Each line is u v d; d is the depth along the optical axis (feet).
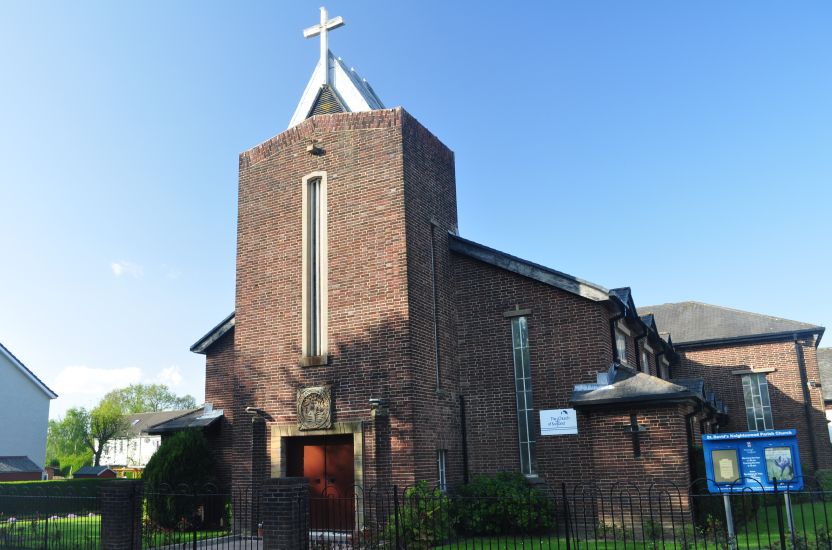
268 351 55.26
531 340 55.42
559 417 52.80
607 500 48.44
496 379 56.08
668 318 100.73
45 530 49.65
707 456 37.47
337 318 52.85
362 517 47.50
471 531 49.01
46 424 123.13
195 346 68.69
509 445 54.44
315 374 52.65
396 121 53.78
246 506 51.96
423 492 45.75
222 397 66.69
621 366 55.31
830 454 83.92
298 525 37.91
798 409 86.22
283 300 55.52
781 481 35.32
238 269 58.70
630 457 48.34
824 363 139.03
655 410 48.26
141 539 44.80
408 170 53.83
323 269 54.49
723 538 42.75
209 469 60.18
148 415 302.86
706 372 91.86
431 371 52.42
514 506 48.06
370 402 49.29
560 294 55.11
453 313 58.03
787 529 47.75
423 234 54.90
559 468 51.96
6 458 115.24
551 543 44.55
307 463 52.42
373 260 52.39
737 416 88.89
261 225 58.39
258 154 60.03
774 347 89.10
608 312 55.98
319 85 62.90
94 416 225.97
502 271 57.62
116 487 44.70
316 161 56.54
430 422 51.03
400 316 50.31
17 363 118.93
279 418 53.42
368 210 53.47
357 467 49.06
